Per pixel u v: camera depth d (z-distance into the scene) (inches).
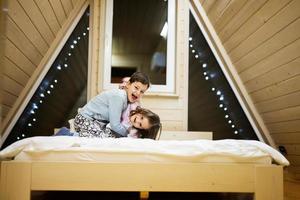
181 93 109.7
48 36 97.9
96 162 53.2
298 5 68.9
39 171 52.0
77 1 105.0
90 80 108.8
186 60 110.9
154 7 112.3
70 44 112.3
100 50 105.3
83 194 79.0
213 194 83.7
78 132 76.5
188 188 54.4
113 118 73.4
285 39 78.8
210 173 54.7
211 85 118.1
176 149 56.0
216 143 57.5
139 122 73.4
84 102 112.8
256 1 80.8
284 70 85.9
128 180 53.4
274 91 96.3
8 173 51.6
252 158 56.2
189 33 115.3
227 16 98.4
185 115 109.2
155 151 55.0
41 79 106.4
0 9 53.9
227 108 119.7
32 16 81.7
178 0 110.7
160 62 112.0
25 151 53.0
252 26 88.8
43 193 77.7
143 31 112.0
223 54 112.6
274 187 55.2
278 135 110.2
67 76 112.8
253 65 99.9
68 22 106.0
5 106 93.3
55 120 112.7
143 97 107.3
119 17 110.2
